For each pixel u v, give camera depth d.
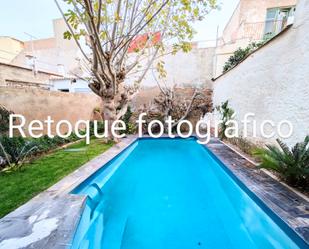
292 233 2.27
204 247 2.75
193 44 11.94
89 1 4.19
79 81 14.22
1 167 4.53
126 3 5.73
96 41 5.13
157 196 4.37
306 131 3.56
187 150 8.50
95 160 5.19
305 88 3.58
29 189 3.36
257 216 2.97
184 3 5.30
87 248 2.60
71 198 3.05
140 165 6.60
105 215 3.53
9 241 2.08
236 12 11.40
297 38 3.79
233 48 10.62
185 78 12.30
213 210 3.77
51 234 2.19
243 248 2.73
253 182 3.57
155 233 3.06
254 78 5.70
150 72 12.56
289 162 3.24
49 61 19.16
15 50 21.41
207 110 11.67
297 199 2.93
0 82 10.45
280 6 10.22
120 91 8.08
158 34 7.41
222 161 4.95
